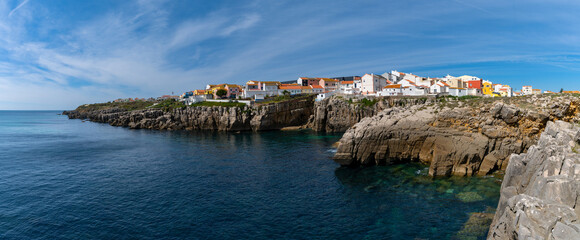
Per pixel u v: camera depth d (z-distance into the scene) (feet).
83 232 98.58
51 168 185.06
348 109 355.97
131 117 508.12
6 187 145.18
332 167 181.47
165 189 141.08
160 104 613.93
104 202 124.57
